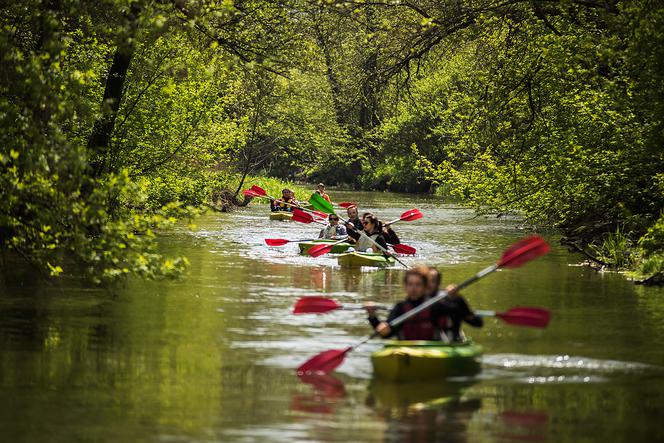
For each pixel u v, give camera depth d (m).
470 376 15.42
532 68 35.56
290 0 40.19
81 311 21.27
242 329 19.47
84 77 20.44
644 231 33.62
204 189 54.09
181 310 21.73
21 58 20.14
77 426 12.36
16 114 19.56
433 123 97.81
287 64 39.75
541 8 33.72
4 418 12.70
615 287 26.67
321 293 25.02
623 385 14.90
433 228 50.47
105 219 18.97
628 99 29.48
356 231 35.31
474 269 31.33
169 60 39.69
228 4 29.72
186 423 12.54
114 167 39.84
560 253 36.59
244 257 34.28
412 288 16.47
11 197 18.91
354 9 39.81
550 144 36.84
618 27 28.34
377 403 13.63
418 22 40.91
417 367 15.08
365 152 113.25
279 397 13.95
